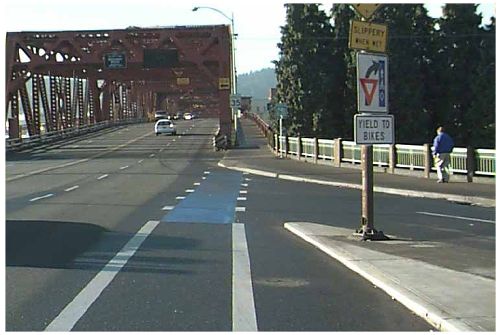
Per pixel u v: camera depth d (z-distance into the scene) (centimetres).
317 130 4606
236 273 941
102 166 3659
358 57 1179
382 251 1099
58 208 1727
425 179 2508
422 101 4372
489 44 4216
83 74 7356
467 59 4394
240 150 4831
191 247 1159
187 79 7606
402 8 4347
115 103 10894
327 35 4669
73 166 3684
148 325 687
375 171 2880
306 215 1622
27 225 1410
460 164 2430
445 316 691
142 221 1491
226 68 5294
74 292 827
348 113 4519
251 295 812
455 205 1877
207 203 1875
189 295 812
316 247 1167
